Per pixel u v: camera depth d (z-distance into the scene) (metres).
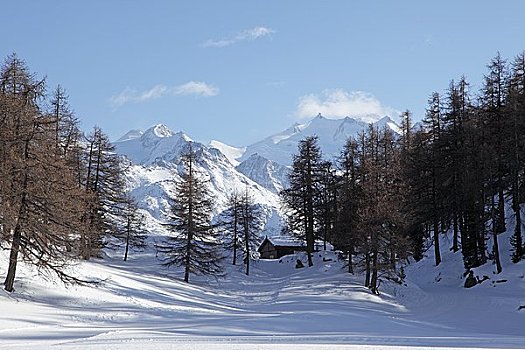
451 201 44.34
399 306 38.75
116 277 39.50
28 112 27.27
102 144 45.94
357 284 44.97
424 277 48.59
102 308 29.48
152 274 48.69
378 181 43.19
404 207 44.50
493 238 44.09
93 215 41.56
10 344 16.05
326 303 37.06
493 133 41.56
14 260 28.83
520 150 38.41
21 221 27.06
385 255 42.38
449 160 44.22
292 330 21.72
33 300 28.67
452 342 16.62
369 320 27.25
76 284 31.91
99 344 14.98
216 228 55.19
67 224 28.19
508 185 40.62
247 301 43.19
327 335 18.88
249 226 66.81
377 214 41.25
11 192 26.25
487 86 44.75
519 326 26.53
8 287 28.72
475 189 40.22
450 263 48.06
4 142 26.55
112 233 46.91
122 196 47.53
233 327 21.94
